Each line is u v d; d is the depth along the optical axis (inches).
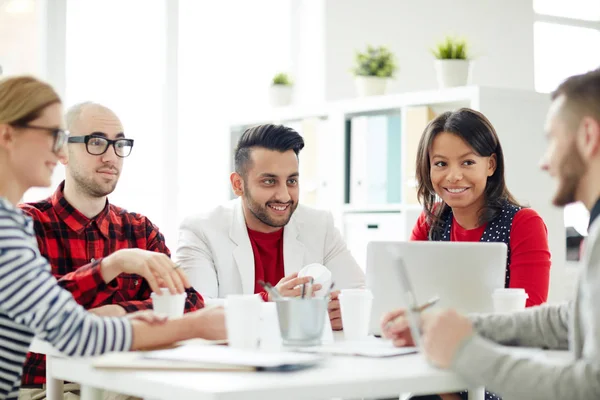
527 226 98.7
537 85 214.7
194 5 186.5
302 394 48.7
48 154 63.1
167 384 49.1
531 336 65.2
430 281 75.4
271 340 69.7
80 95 169.5
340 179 169.2
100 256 98.7
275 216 101.3
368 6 193.5
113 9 173.9
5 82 62.7
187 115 185.5
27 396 90.2
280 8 197.3
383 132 163.3
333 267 108.2
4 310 58.4
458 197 100.4
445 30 199.2
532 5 208.2
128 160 176.7
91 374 55.6
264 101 196.1
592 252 50.3
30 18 163.6
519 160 144.3
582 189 54.7
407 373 52.8
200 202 187.2
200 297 90.6
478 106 141.6
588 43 221.0
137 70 177.3
